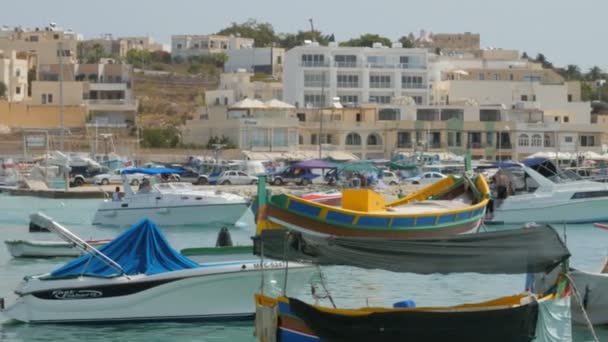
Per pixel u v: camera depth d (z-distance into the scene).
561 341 31.92
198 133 183.12
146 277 39.59
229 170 139.25
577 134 181.88
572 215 78.81
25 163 148.12
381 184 125.31
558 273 32.25
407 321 30.80
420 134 179.50
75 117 187.75
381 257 31.64
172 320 39.72
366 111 183.62
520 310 30.89
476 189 63.31
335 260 32.09
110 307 39.59
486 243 31.25
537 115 187.75
